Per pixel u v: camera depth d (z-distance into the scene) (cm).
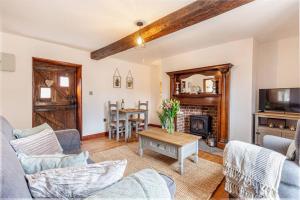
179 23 220
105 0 194
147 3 199
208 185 202
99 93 443
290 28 277
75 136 209
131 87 536
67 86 393
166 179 98
